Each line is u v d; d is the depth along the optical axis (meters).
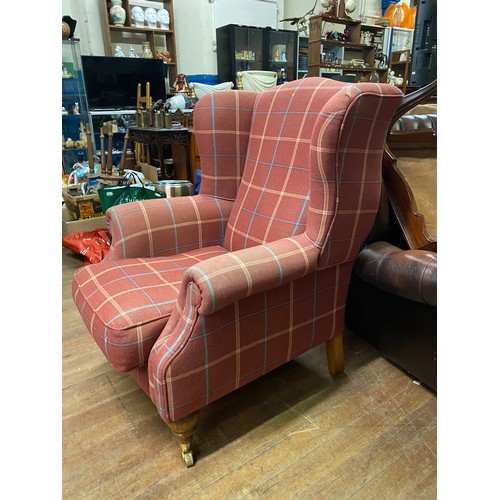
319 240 1.07
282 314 1.11
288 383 1.39
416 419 1.22
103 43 3.89
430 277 1.14
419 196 1.52
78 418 1.25
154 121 3.03
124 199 2.29
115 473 1.06
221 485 1.03
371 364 1.48
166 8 4.02
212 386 1.02
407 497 0.99
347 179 1.04
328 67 3.98
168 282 1.19
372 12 5.05
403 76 4.30
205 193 1.58
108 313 1.02
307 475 1.05
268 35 4.13
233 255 0.95
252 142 1.48
